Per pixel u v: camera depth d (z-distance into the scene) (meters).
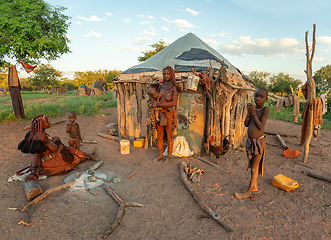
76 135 5.28
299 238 2.68
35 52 8.86
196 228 2.86
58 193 3.62
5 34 8.06
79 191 3.71
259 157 3.45
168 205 3.37
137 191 3.79
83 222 2.95
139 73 6.40
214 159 5.38
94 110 12.63
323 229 2.84
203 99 5.59
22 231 2.74
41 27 9.28
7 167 4.66
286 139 7.50
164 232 2.78
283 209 3.28
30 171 4.15
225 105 5.46
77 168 4.61
